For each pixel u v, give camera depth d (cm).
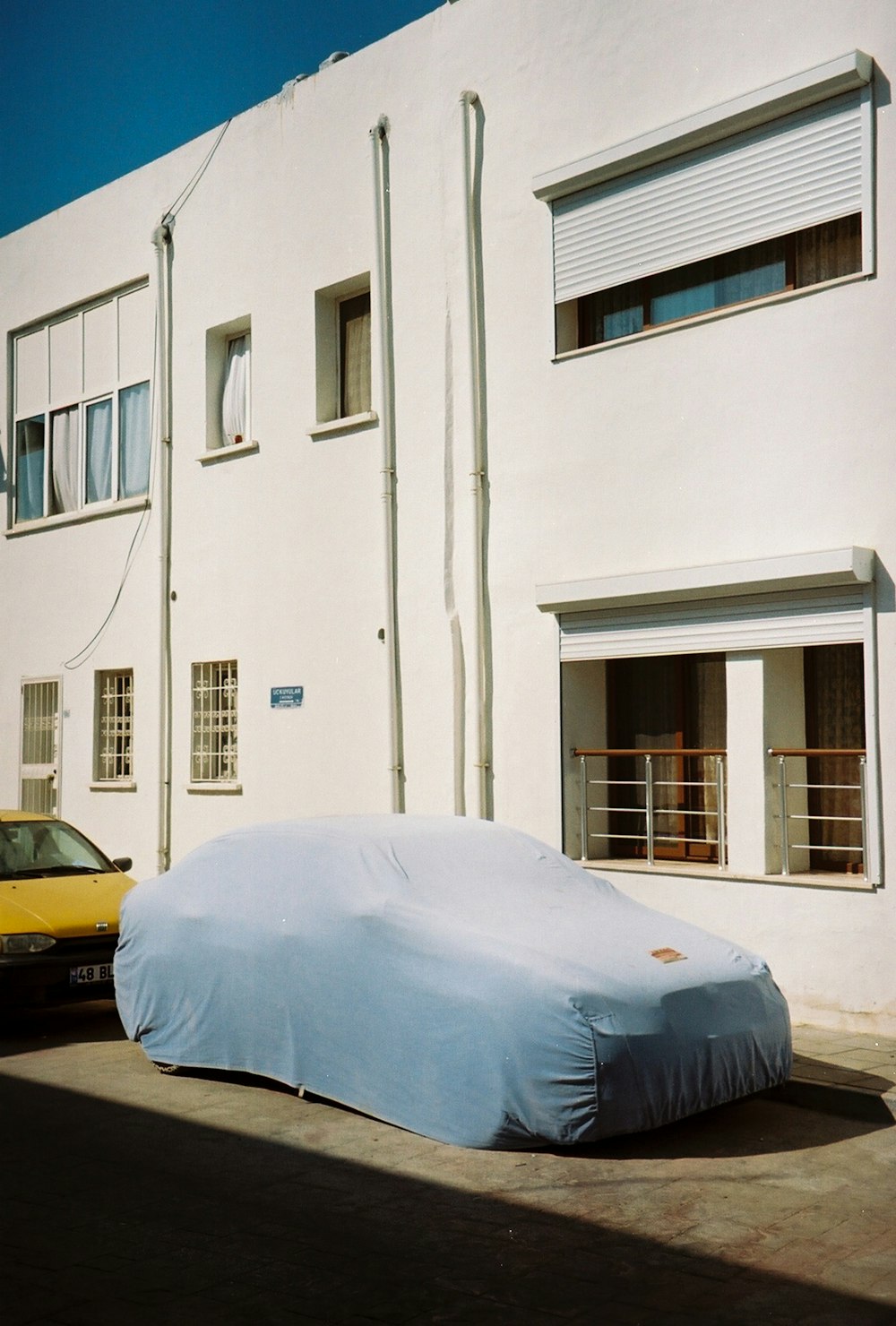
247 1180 590
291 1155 627
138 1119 695
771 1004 672
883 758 829
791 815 910
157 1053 799
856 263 877
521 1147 621
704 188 942
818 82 856
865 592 841
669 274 990
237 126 1349
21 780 1641
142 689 1456
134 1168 609
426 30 1151
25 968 891
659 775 1026
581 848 1030
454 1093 631
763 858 891
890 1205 560
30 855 1065
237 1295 463
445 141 1130
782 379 897
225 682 1370
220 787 1336
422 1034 646
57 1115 704
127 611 1483
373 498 1192
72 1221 538
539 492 1051
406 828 782
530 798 1052
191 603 1392
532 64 1064
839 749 888
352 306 1269
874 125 849
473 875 732
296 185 1283
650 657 1036
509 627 1070
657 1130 667
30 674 1634
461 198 1109
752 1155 629
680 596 935
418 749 1141
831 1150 638
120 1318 444
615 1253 503
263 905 751
